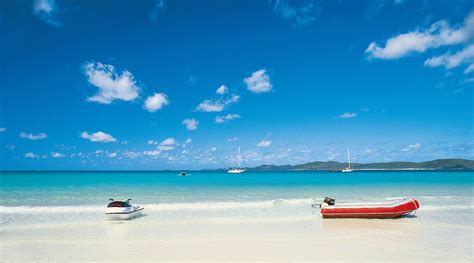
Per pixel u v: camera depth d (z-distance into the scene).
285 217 20.67
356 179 72.31
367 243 14.05
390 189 41.06
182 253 12.54
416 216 20.91
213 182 60.25
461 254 12.32
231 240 14.59
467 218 20.22
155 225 18.14
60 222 19.02
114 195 32.62
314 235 15.62
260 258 11.84
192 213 22.22
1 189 39.84
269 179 74.25
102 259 11.83
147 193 35.59
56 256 12.26
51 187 43.47
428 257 11.91
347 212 20.02
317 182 59.31
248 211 23.06
